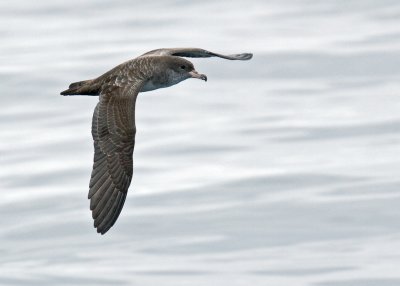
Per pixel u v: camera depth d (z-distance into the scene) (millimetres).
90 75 25688
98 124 11797
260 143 21344
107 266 17000
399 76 25203
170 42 28516
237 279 16406
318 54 26891
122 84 12148
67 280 16719
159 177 19766
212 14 30922
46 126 22484
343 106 23406
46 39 28719
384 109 22969
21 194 19219
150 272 16750
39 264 17188
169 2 31672
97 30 29453
